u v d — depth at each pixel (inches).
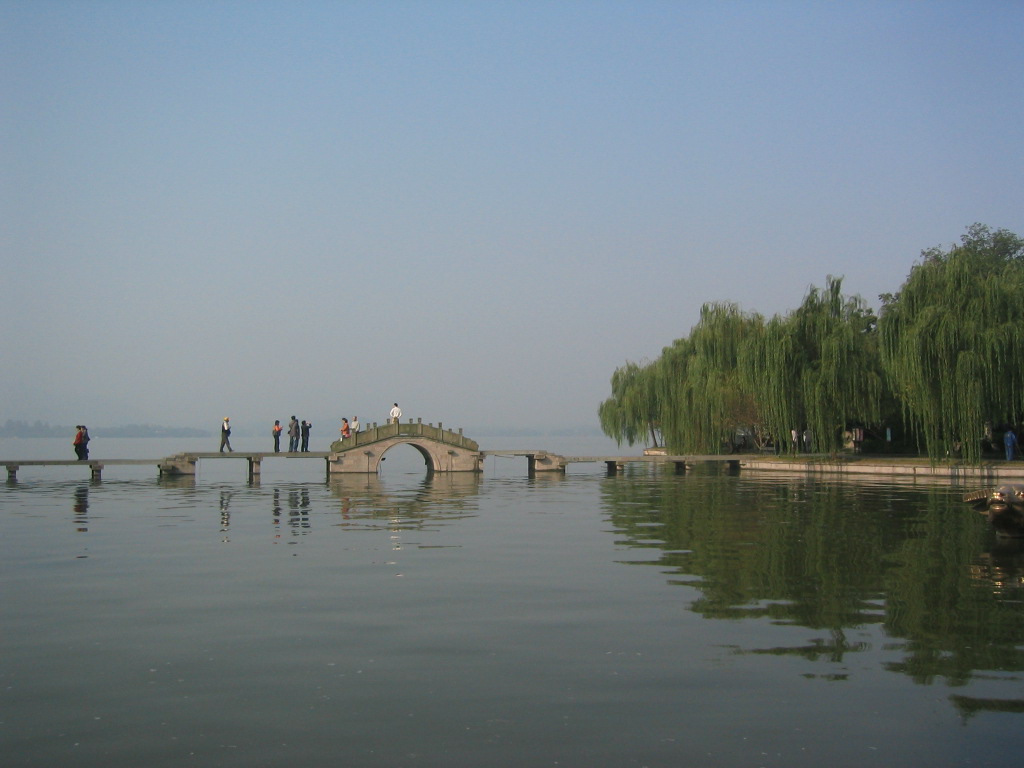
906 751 360.2
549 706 406.9
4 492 1610.5
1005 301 1854.1
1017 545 879.7
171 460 2107.5
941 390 1866.4
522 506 1325.0
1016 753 358.3
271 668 461.7
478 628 539.8
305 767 345.1
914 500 1400.1
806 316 2281.0
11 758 353.1
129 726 385.1
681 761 350.9
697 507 1300.4
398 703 410.6
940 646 501.7
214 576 708.0
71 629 537.3
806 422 2345.0
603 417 3437.5
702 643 507.5
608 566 756.0
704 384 2603.3
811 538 934.4
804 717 394.6
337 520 1119.0
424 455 2571.4
